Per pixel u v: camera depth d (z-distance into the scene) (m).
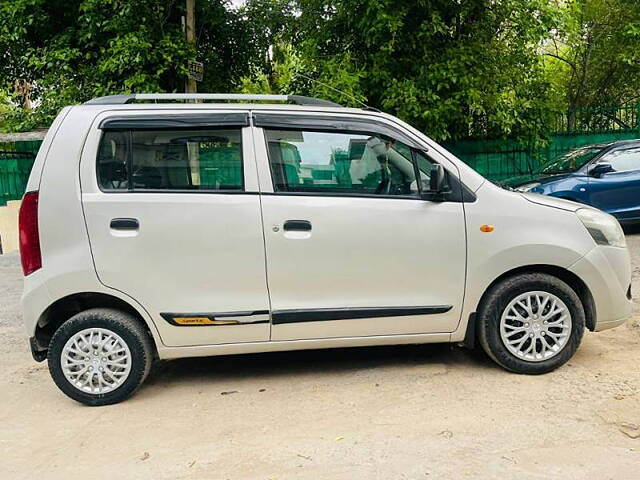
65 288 3.60
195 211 3.66
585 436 3.04
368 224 3.76
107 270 3.61
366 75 10.52
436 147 3.92
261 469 2.85
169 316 3.66
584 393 3.57
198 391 3.92
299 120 3.84
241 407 3.62
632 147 9.02
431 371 4.07
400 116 10.37
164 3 10.84
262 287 3.71
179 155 3.72
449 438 3.07
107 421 3.49
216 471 2.85
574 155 9.66
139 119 3.71
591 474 2.68
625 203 8.79
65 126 3.68
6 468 2.96
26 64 11.52
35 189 3.61
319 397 3.71
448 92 10.71
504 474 2.70
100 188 3.64
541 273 3.93
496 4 10.84
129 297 3.64
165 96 3.91
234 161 3.74
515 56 11.23
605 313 3.96
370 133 3.90
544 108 11.90
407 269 3.81
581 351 4.31
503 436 3.07
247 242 3.68
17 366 4.59
